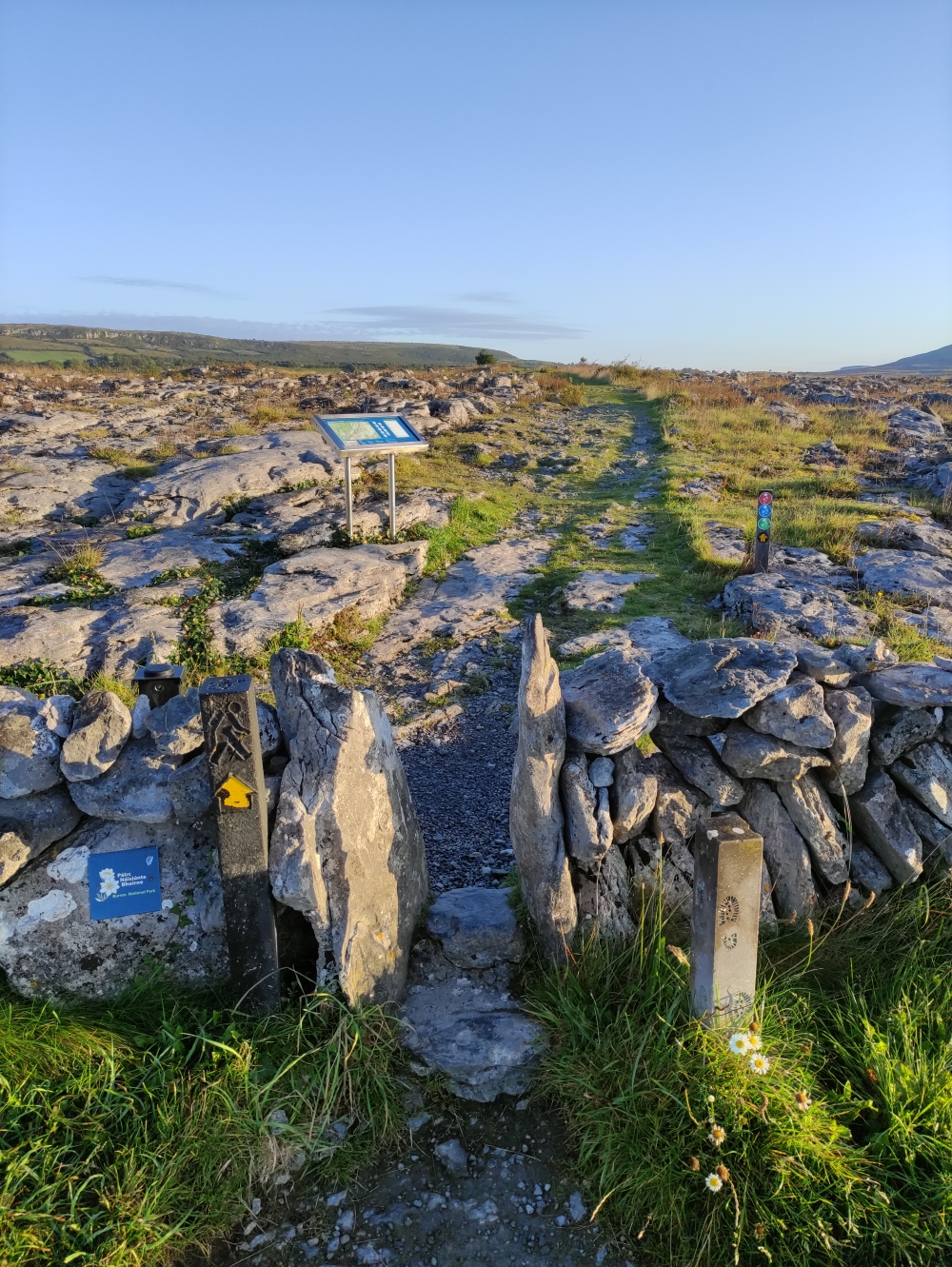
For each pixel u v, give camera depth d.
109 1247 2.72
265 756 3.61
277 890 3.28
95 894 3.50
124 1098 3.08
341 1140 3.15
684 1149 2.92
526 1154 3.14
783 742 3.82
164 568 9.90
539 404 27.50
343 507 12.47
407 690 7.69
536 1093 3.30
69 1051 3.21
